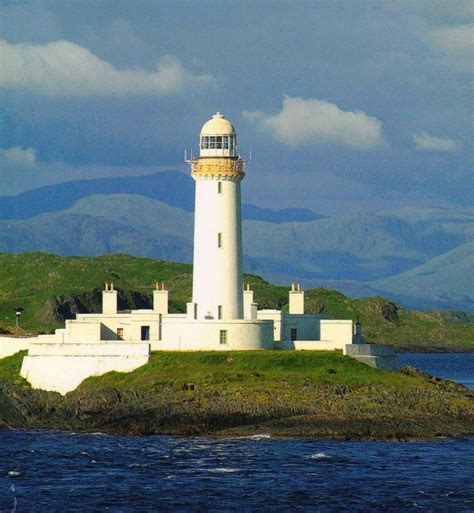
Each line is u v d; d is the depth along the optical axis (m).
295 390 181.62
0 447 162.12
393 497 131.50
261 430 169.38
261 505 127.31
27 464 149.75
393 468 146.62
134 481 139.12
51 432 177.00
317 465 147.88
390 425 170.00
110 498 130.50
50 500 129.75
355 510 125.69
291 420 170.88
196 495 131.62
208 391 181.00
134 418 175.62
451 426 173.12
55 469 146.50
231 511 124.81
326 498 130.50
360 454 155.25
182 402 176.75
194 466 147.25
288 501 129.12
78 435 173.12
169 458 152.75
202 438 168.00
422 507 127.31
